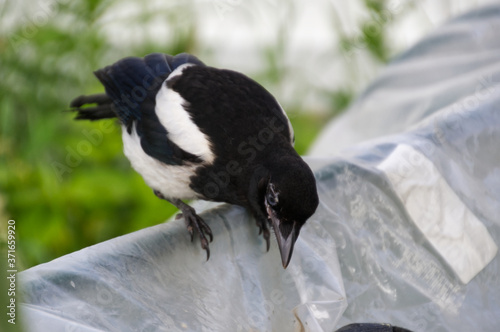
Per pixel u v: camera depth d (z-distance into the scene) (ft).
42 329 15.60
